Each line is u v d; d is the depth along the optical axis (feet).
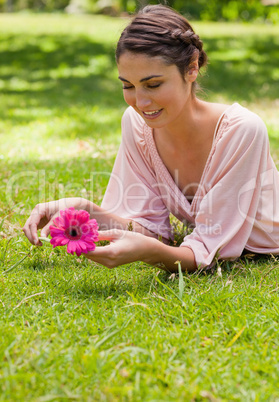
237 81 29.63
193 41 7.97
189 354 6.25
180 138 8.80
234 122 8.50
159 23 7.66
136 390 5.55
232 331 6.74
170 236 9.68
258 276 8.38
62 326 6.73
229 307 7.29
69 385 5.68
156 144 9.21
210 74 31.48
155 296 7.57
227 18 74.23
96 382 5.73
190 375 5.85
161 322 6.95
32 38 47.91
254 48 41.34
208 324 6.86
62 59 38.32
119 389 5.48
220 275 8.13
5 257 8.85
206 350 6.34
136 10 8.55
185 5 74.02
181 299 7.36
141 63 7.51
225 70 32.89
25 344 6.35
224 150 8.55
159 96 7.70
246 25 61.31
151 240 7.93
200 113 8.73
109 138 17.90
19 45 44.55
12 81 31.63
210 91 25.43
